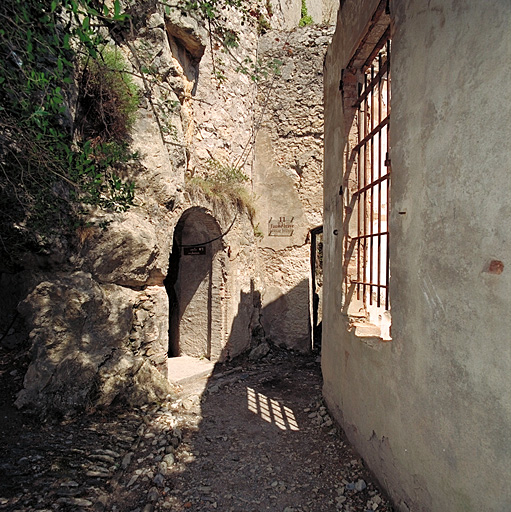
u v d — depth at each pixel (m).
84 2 2.65
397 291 2.65
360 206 4.04
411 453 2.45
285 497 3.11
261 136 9.09
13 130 3.23
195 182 6.69
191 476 3.42
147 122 5.59
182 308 7.88
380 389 2.98
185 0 4.21
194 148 7.02
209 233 7.42
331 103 4.85
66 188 4.47
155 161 5.62
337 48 4.51
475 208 1.81
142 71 3.87
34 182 3.72
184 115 6.54
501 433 1.64
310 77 8.86
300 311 8.62
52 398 4.10
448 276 2.02
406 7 2.53
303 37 8.93
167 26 6.25
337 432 4.21
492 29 1.70
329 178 4.90
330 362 4.71
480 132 1.78
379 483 3.02
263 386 6.29
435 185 2.14
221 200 7.26
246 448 3.99
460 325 1.92
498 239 1.67
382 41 3.32
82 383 4.37
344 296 4.01
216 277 7.42
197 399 5.52
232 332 7.50
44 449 3.46
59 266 4.59
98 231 4.83
